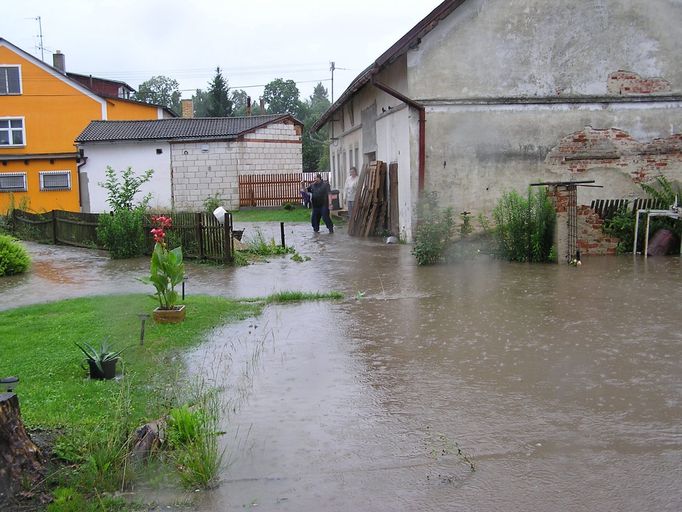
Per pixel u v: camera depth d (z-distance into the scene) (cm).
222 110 6225
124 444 466
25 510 404
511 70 1630
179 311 845
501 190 1642
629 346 716
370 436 505
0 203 3391
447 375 638
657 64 1664
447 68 1611
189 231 1497
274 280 1190
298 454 478
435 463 459
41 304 1019
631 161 1669
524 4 1620
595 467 447
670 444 478
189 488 433
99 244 1778
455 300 975
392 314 894
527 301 957
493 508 401
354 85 1833
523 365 661
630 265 1286
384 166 1886
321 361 691
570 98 1644
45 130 3691
